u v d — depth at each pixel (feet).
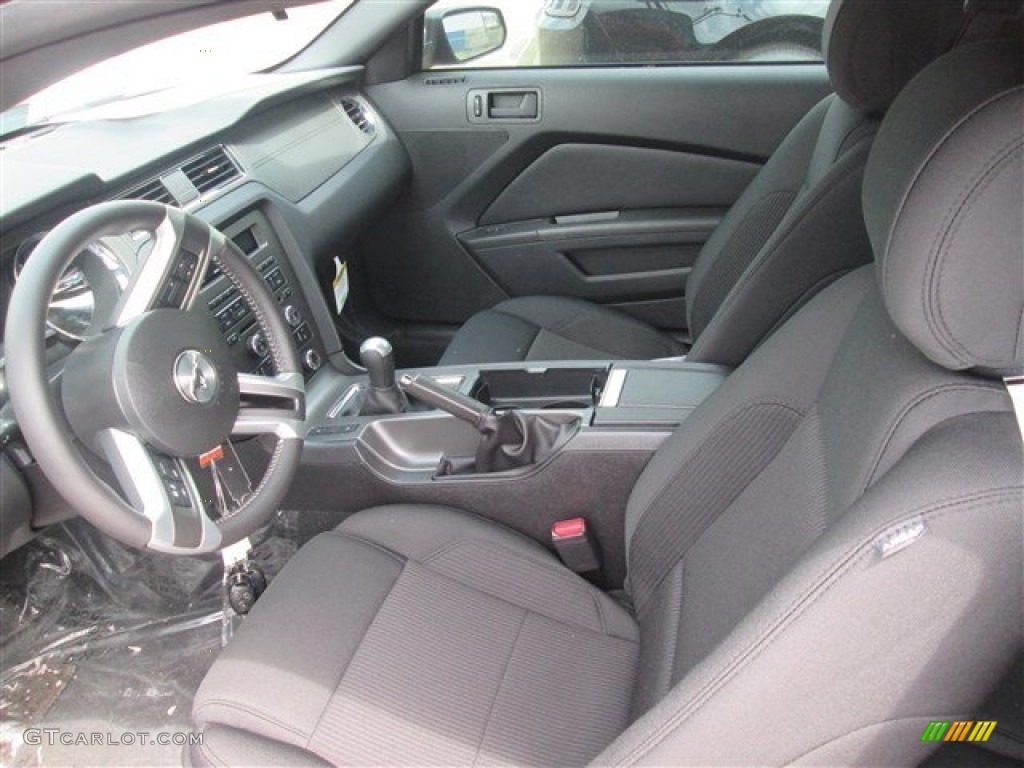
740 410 3.66
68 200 4.49
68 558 5.51
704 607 3.46
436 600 4.15
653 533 4.01
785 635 2.22
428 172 7.56
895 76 4.14
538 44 7.14
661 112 6.95
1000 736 2.69
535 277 7.63
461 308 7.97
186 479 3.58
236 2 2.80
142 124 5.52
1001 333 2.19
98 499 3.21
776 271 4.70
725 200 7.13
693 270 6.55
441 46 7.35
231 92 6.11
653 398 4.78
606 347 6.36
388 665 3.82
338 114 6.86
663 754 2.42
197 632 5.46
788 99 6.76
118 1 2.60
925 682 2.27
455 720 3.63
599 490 4.66
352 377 5.87
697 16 6.81
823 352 3.33
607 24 6.97
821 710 2.31
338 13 7.00
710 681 2.33
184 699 5.11
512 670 3.87
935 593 2.15
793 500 3.11
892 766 2.46
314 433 5.08
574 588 4.31
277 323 4.20
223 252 3.94
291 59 7.05
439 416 5.03
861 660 2.23
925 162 2.15
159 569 5.71
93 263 3.94
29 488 3.87
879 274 2.37
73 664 5.30
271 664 3.77
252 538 5.79
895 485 2.23
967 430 2.27
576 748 3.60
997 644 2.25
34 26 2.56
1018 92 2.05
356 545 4.42
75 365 3.42
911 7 3.94
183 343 3.54
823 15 6.68
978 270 2.12
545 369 5.28
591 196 7.34
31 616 5.43
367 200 6.66
